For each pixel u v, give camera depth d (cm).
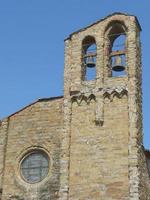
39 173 3859
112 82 3931
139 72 4034
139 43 4175
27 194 3788
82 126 3853
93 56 4153
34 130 3997
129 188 3512
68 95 4003
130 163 3581
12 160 3950
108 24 4181
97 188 3603
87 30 4225
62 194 3669
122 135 3712
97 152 3722
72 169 3731
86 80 4028
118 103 3838
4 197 3825
